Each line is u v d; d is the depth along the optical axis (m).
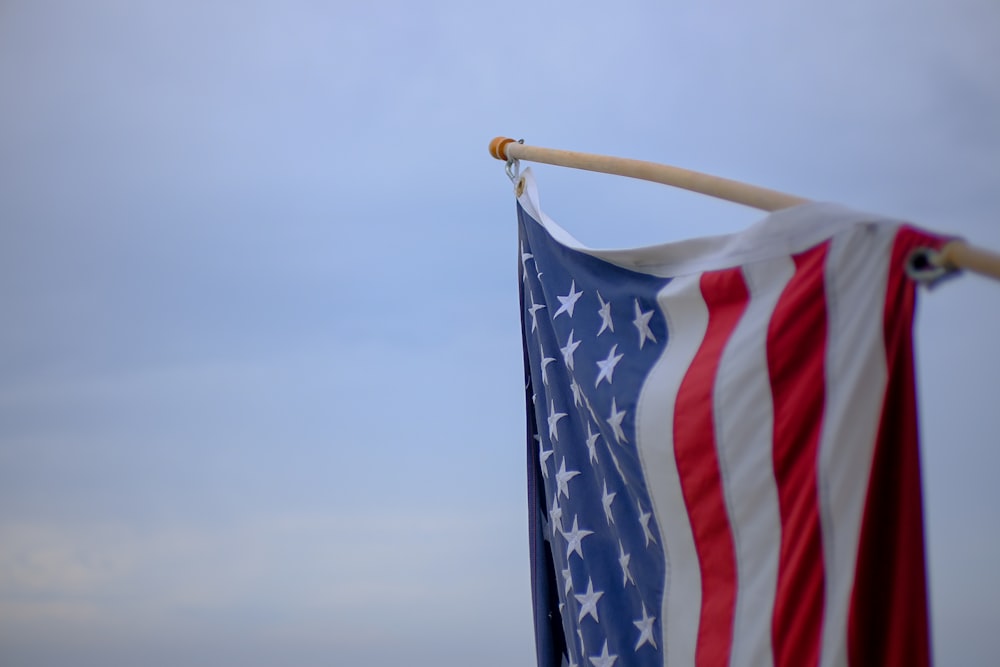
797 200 1.83
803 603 1.68
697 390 1.86
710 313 1.92
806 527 1.69
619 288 2.10
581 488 2.18
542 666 2.34
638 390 1.97
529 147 2.49
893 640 1.60
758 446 1.78
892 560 1.61
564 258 2.27
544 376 2.31
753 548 1.77
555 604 2.36
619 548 2.08
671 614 1.89
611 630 2.05
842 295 1.71
